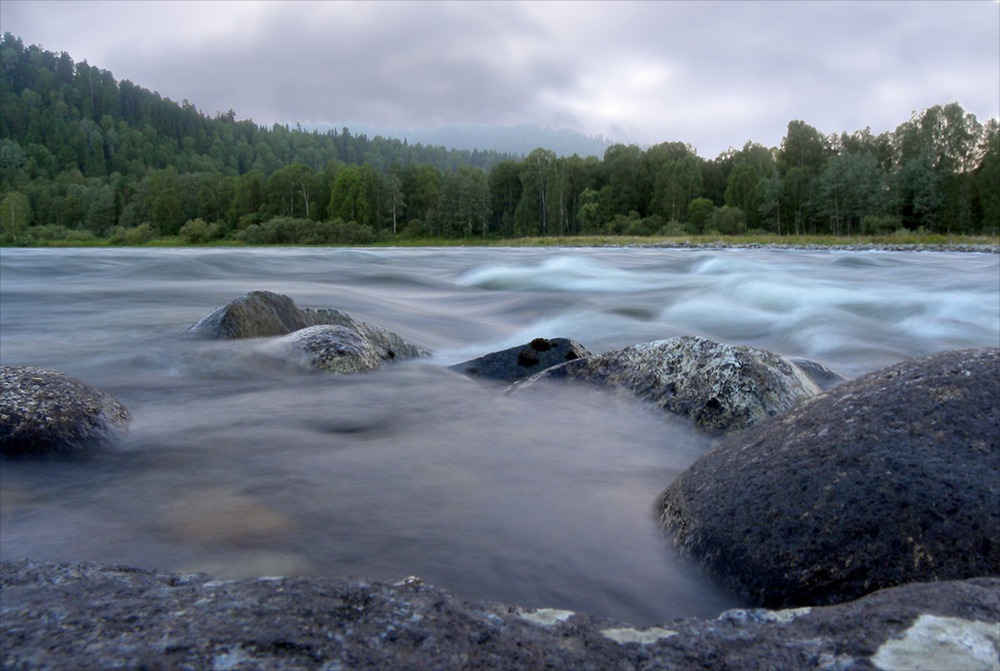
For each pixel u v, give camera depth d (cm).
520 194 9256
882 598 153
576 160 9200
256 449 393
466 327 1066
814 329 998
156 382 555
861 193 6191
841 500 223
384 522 290
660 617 219
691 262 2305
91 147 15825
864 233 5988
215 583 160
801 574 214
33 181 12888
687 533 251
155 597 148
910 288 1451
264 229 7769
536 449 392
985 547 202
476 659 129
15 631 128
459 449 393
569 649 137
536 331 1033
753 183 7512
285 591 149
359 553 263
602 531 279
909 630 137
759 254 2838
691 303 1264
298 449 393
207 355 620
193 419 453
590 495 321
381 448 395
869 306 1199
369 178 8725
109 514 301
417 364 653
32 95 17350
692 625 151
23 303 1070
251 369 586
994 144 5734
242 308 701
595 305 1276
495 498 317
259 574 248
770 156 9200
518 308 1284
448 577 244
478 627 141
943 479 218
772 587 216
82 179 13138
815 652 133
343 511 303
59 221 10700
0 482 334
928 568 202
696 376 444
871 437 240
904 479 221
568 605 226
